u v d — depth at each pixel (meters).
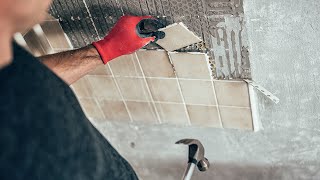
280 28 1.13
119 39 1.24
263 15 1.12
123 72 1.47
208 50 1.27
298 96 1.28
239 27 1.17
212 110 1.46
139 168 1.78
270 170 1.53
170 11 1.21
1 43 0.46
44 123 0.49
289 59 1.20
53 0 1.33
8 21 0.47
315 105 1.28
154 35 1.24
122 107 1.62
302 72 1.21
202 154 1.08
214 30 1.21
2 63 0.47
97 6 1.30
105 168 0.60
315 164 1.45
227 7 1.14
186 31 1.24
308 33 1.11
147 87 1.49
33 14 0.51
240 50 1.23
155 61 1.38
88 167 0.55
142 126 1.66
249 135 1.48
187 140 1.09
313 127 1.35
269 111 1.37
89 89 1.61
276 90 1.29
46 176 0.48
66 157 0.52
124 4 1.26
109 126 1.73
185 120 1.55
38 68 0.52
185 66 1.34
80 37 1.42
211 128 1.53
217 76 1.33
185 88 1.42
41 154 0.48
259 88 1.30
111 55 1.26
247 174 1.58
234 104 1.40
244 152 1.54
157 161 1.72
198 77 1.36
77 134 0.55
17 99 0.46
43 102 0.50
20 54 0.51
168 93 1.47
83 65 1.24
